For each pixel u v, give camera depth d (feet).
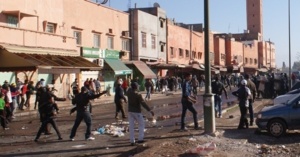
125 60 150.71
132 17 158.20
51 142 44.88
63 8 114.73
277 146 38.81
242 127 52.31
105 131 51.39
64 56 104.27
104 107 97.25
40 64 85.56
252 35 396.16
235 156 34.30
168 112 80.28
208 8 43.34
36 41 95.20
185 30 214.48
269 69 383.24
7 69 84.79
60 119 69.97
